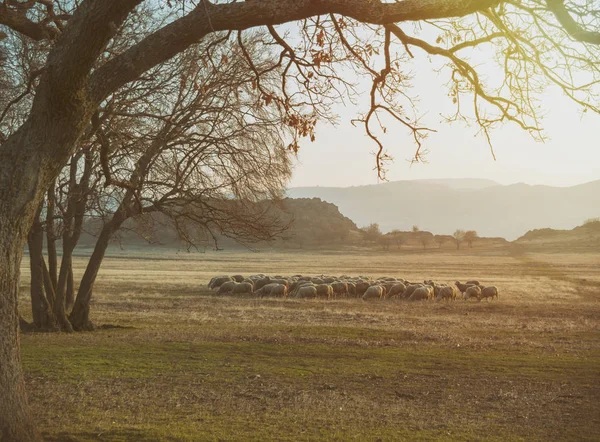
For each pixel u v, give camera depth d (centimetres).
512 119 727
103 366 1223
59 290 1964
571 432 786
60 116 604
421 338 1759
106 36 575
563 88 661
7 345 588
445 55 684
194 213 1794
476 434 775
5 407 577
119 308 2889
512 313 2722
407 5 575
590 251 15412
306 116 781
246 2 591
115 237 2095
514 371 1228
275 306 3030
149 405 915
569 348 1577
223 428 785
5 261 589
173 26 604
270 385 1073
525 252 15862
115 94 1343
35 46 1491
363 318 2438
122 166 1662
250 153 1662
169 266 9006
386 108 763
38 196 612
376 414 878
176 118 1614
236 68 1577
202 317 2467
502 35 663
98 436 733
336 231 19938
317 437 746
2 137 1595
